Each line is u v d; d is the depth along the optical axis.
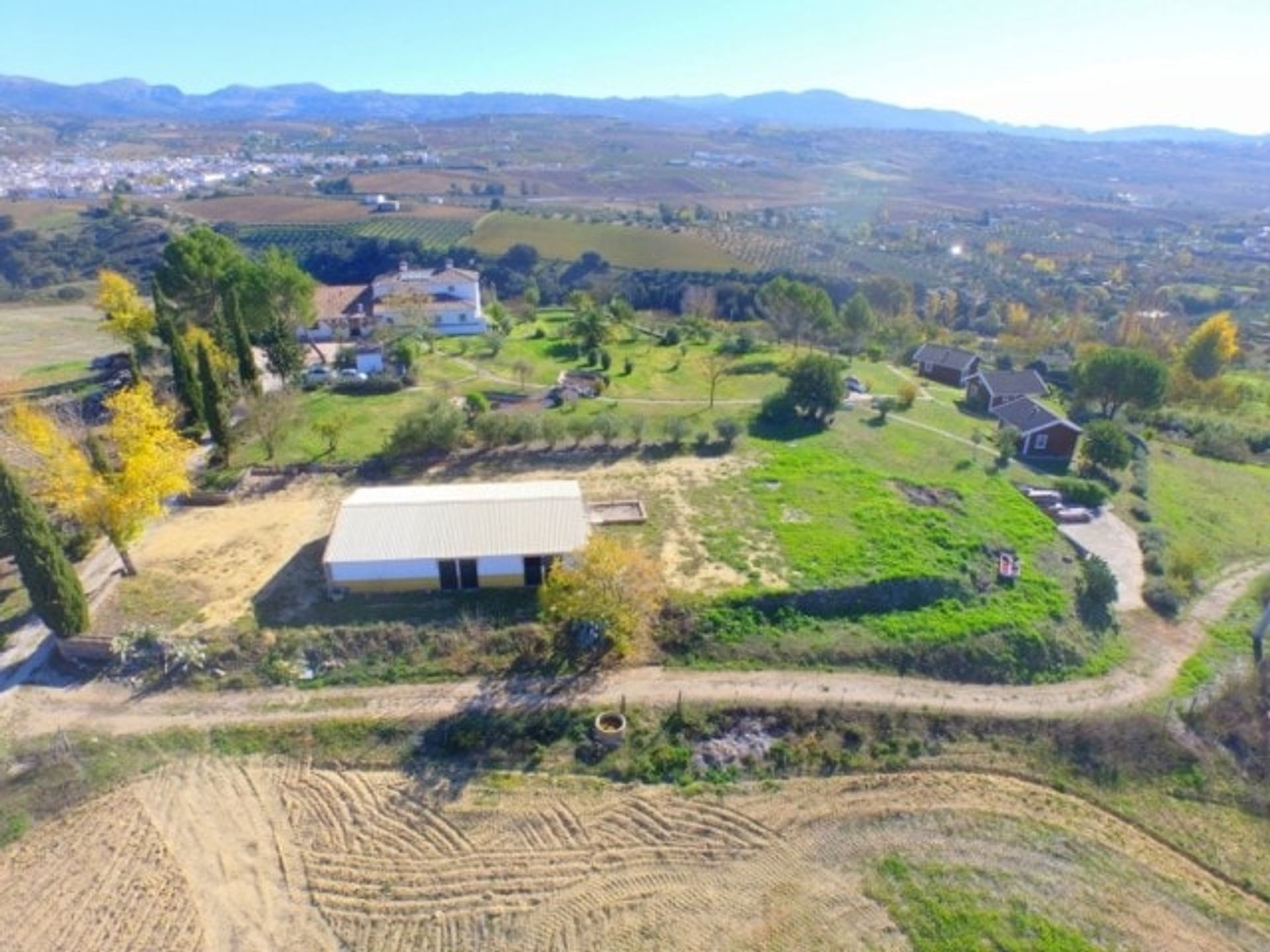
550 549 38.56
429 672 34.59
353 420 58.72
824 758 31.88
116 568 39.75
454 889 26.17
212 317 67.75
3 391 65.31
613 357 79.00
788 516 46.12
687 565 40.78
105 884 25.78
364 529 39.25
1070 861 28.47
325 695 33.31
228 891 25.78
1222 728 34.78
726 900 26.30
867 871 27.62
